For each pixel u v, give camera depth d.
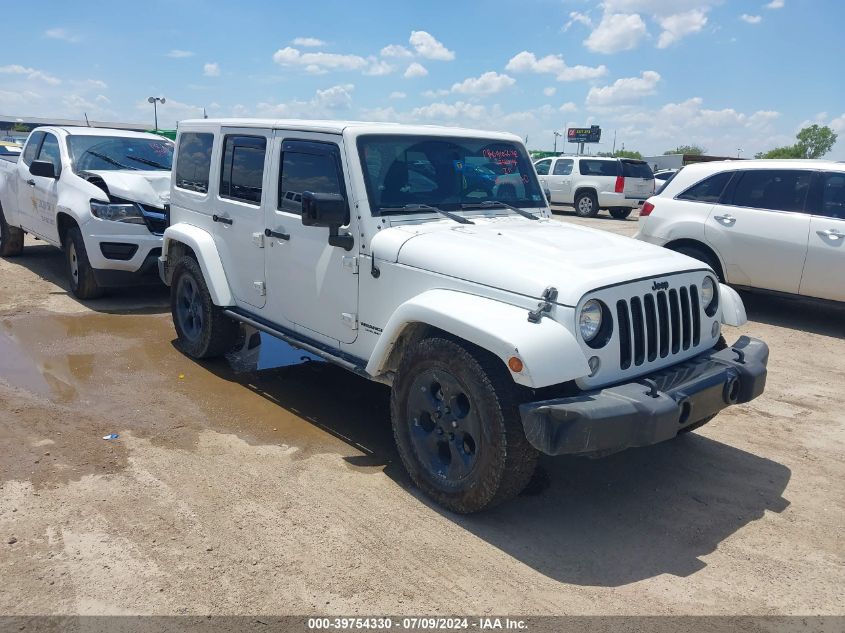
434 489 3.71
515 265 3.52
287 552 3.24
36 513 3.48
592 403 3.13
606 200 21.22
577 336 3.27
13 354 6.02
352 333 4.32
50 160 8.73
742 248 8.02
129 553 3.18
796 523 3.74
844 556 3.44
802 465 4.48
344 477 4.02
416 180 4.45
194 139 5.84
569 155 22.33
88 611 2.79
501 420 3.30
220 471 4.02
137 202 7.44
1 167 10.27
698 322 3.99
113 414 4.80
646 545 3.47
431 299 3.64
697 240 8.37
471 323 3.31
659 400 3.24
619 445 3.15
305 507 3.65
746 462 4.50
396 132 4.44
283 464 4.15
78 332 6.77
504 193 4.96
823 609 3.01
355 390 5.50
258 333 6.96
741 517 3.79
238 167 5.23
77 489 3.73
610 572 3.22
